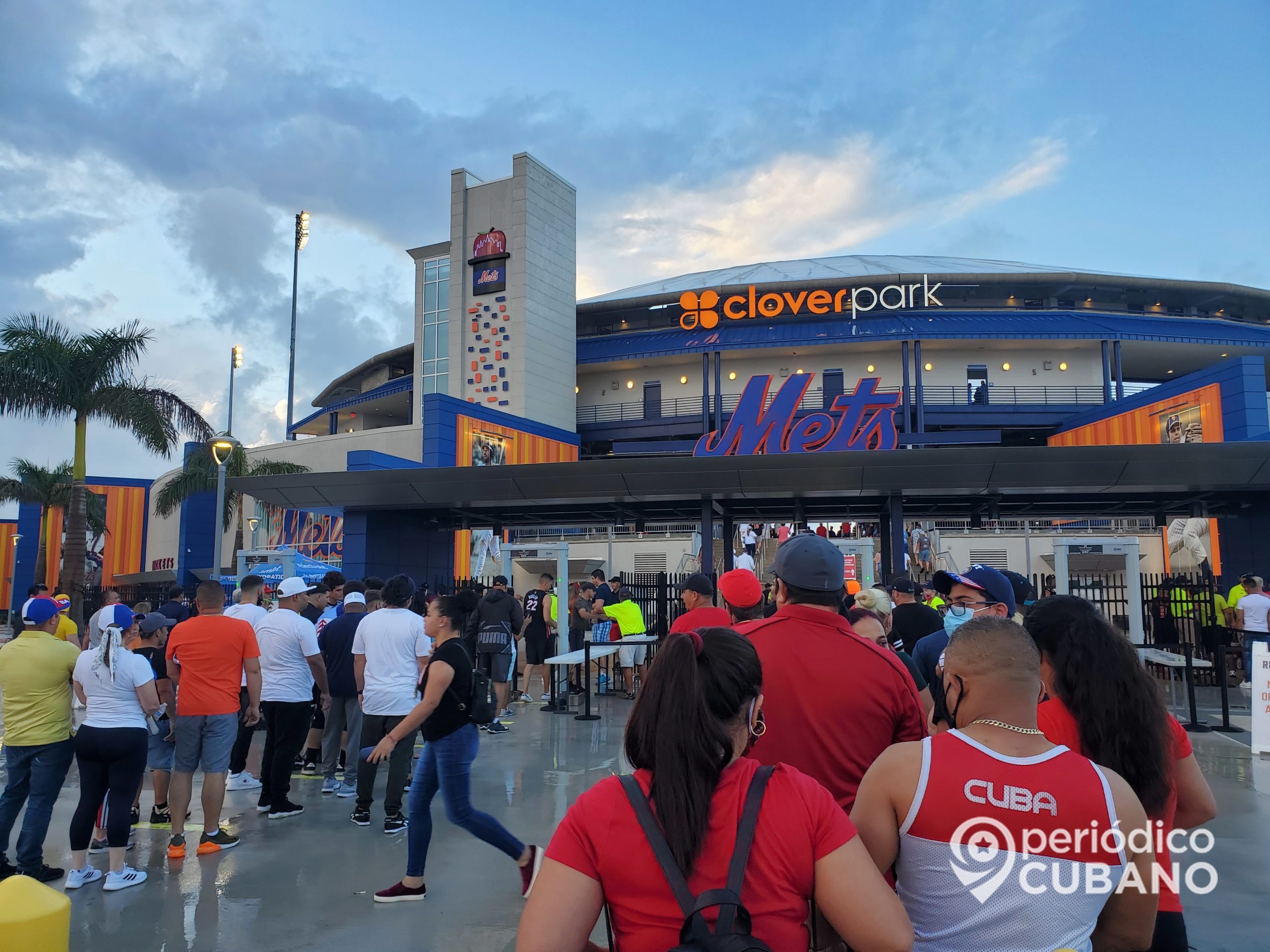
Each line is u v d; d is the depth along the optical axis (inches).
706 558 823.7
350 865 232.8
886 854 88.4
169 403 1095.0
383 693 271.4
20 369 925.2
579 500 826.2
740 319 1863.9
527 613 593.9
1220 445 703.7
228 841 248.7
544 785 319.0
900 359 1786.4
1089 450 723.4
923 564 1093.8
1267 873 215.9
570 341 1770.4
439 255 1770.4
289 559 628.7
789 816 72.0
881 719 117.1
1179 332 1674.5
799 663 117.6
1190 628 504.7
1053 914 82.0
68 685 227.8
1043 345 1727.4
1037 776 84.3
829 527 1051.3
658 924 68.0
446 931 187.3
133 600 848.9
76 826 217.2
